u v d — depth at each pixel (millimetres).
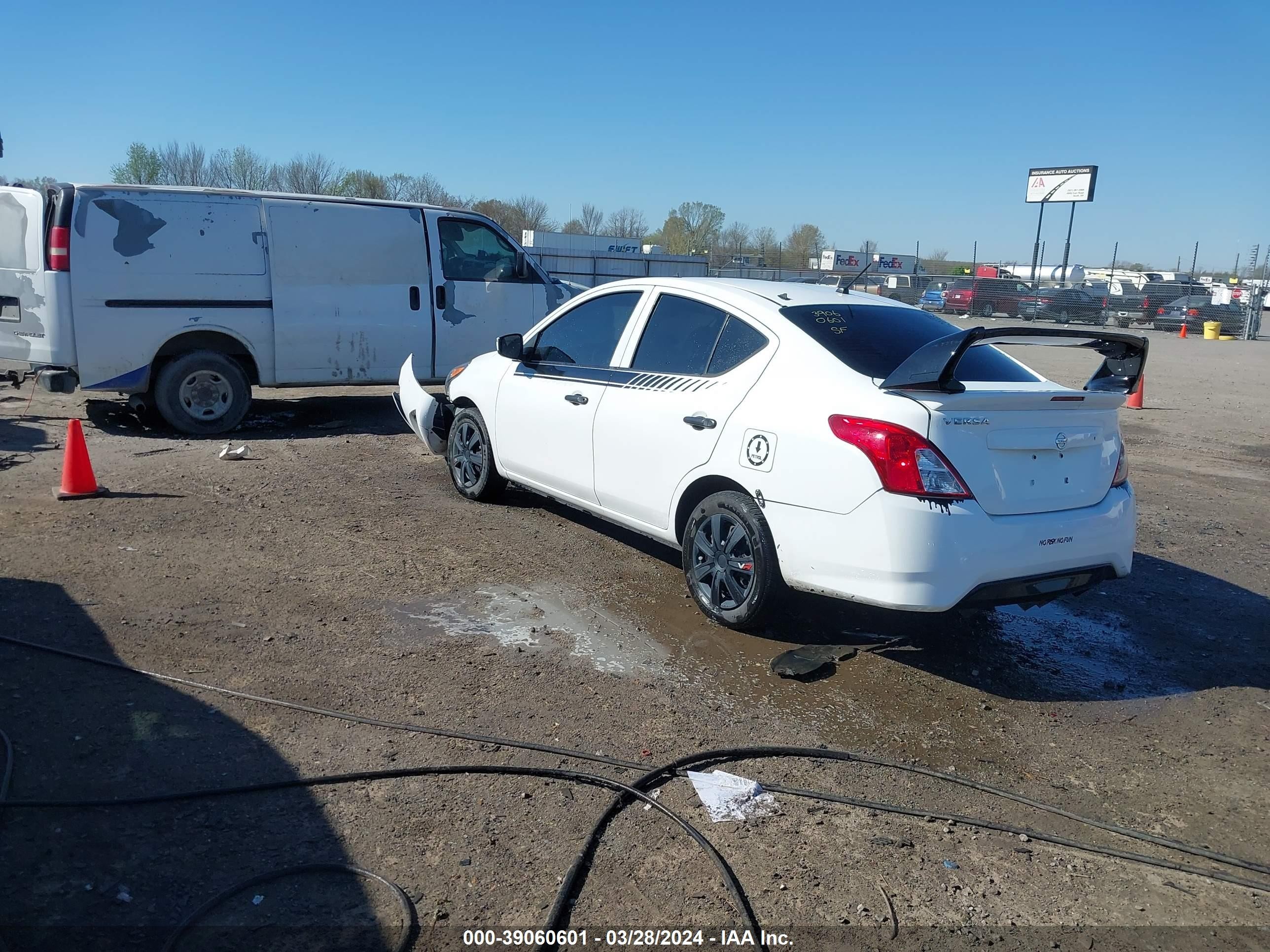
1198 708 4500
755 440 4680
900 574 4113
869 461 4156
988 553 4176
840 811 3500
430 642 4750
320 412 11133
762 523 4688
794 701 4332
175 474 7793
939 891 3072
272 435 9664
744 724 4090
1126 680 4781
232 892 2846
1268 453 11164
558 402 6078
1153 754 4047
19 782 3322
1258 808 3662
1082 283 44688
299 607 5105
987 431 4223
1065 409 4430
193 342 9406
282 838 3133
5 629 4566
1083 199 45500
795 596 5578
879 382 4387
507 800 3424
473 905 2873
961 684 4609
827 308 5082
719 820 3383
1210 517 8055
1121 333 4465
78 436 6906
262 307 9469
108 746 3600
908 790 3658
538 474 6344
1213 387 18062
